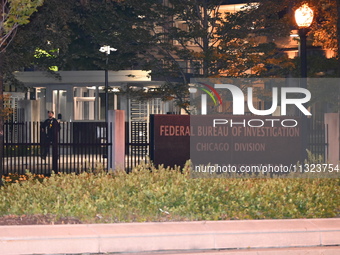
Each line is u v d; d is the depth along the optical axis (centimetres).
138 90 3931
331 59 4034
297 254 1117
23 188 1662
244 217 1355
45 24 2955
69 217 1342
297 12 2080
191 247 1135
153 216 1346
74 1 3089
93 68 4966
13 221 1296
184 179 1820
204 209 1412
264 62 3819
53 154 2362
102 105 4338
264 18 3909
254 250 1132
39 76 4281
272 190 1677
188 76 4291
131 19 3862
